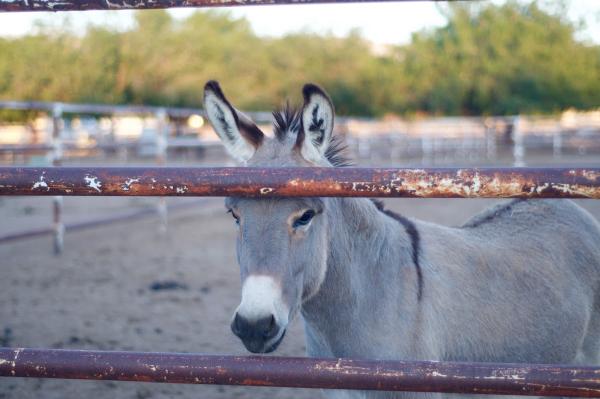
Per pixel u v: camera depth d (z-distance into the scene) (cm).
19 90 3073
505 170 172
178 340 488
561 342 317
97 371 186
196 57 3438
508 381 173
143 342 484
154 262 787
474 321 288
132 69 3281
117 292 639
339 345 269
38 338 492
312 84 231
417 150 2672
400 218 310
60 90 3111
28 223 1138
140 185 184
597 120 3359
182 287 657
